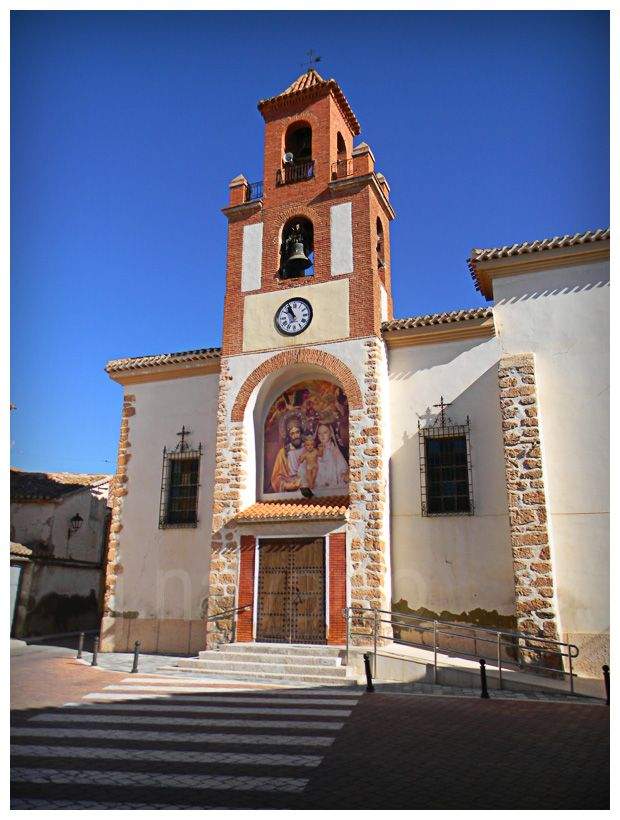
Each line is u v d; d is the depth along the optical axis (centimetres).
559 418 1584
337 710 1098
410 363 1825
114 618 1966
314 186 1961
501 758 810
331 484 1802
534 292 1691
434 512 1705
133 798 668
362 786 707
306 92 2059
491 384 1731
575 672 1412
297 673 1441
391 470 1764
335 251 1872
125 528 2039
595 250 1645
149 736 927
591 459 1537
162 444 2072
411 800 661
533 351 1648
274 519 1686
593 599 1452
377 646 1526
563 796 671
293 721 1017
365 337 1766
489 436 1697
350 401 1731
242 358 1902
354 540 1625
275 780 729
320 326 1827
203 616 1866
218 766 783
